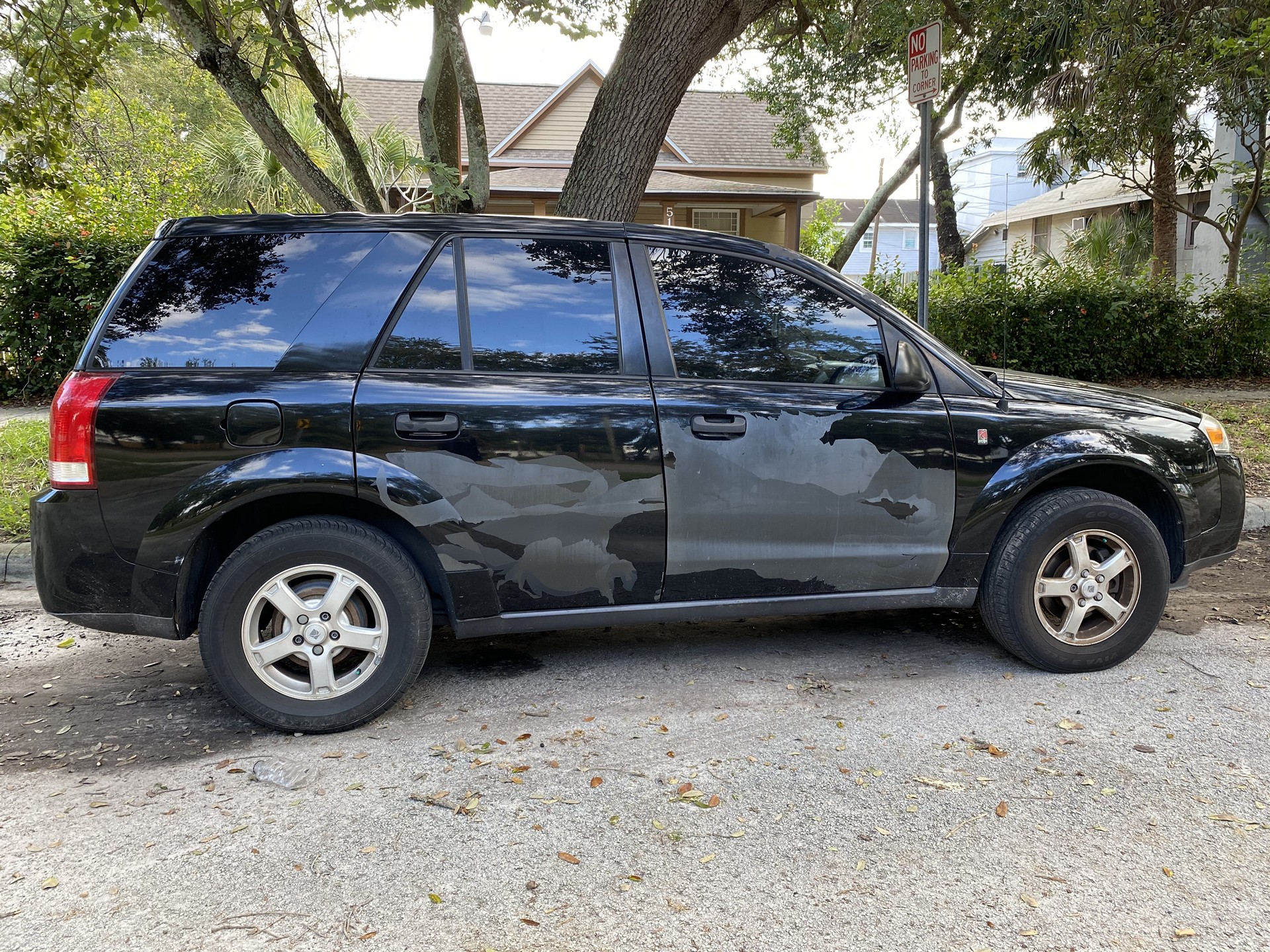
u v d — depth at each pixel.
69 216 9.77
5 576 5.07
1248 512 6.11
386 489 3.12
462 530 3.21
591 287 3.40
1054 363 12.01
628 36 6.02
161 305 3.15
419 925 2.18
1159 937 2.13
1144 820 2.64
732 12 5.92
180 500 3.04
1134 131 11.27
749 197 19.56
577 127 23.00
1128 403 3.88
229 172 18.45
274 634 3.24
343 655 3.33
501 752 3.10
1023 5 11.38
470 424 3.18
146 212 11.03
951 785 2.85
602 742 3.17
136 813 2.70
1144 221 21.09
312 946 2.11
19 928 2.17
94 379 3.06
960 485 3.57
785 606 3.56
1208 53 10.48
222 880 2.37
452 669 3.87
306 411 3.09
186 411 3.04
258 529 3.34
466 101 6.16
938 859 2.46
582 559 3.33
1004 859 2.45
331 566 3.15
